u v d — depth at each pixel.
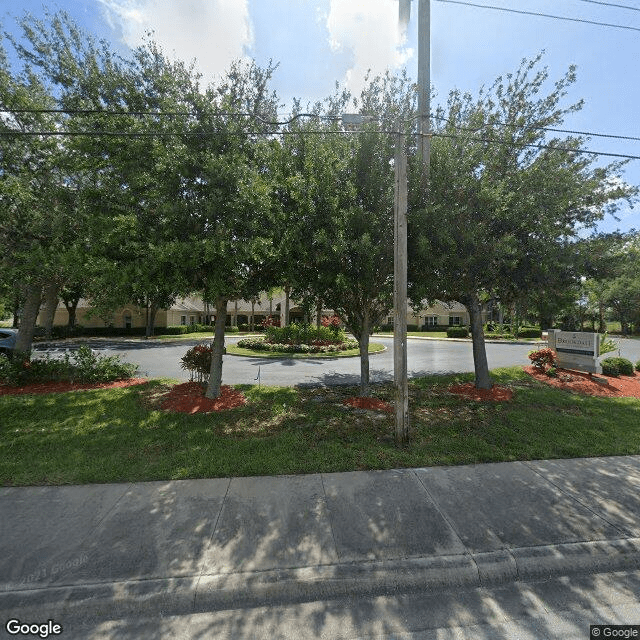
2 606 2.61
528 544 3.22
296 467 4.69
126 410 7.18
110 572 2.86
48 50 8.03
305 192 6.25
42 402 7.58
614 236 8.16
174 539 3.25
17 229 8.59
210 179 5.81
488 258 6.87
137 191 6.26
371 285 7.02
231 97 6.59
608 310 39.94
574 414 7.11
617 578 2.99
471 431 6.09
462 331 30.39
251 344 19.62
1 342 13.96
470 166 7.09
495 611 2.66
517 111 8.22
